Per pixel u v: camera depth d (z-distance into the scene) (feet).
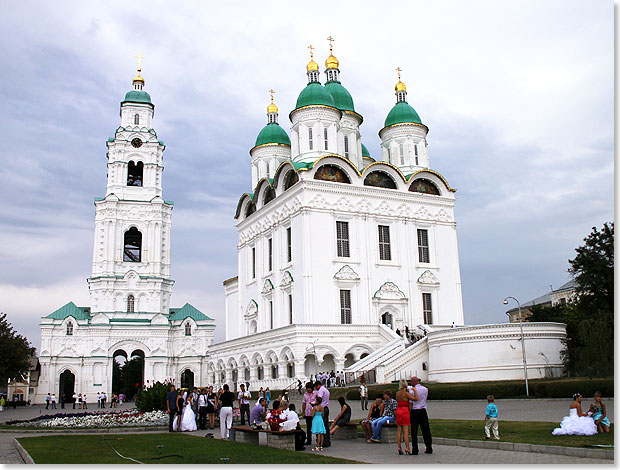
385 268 218.38
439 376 169.99
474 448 62.85
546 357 161.68
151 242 333.83
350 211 215.72
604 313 152.97
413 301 220.64
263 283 235.61
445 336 169.48
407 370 173.37
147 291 326.65
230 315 282.36
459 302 231.71
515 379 155.43
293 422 70.38
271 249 237.04
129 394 379.96
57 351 308.40
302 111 231.30
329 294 205.36
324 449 66.64
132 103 350.84
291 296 214.90
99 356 307.99
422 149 253.65
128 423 108.17
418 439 71.05
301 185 209.56
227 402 86.22
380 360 180.55
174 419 100.01
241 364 230.27
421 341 178.09
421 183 236.43
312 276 203.51
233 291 281.13
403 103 259.39
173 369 327.26
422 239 231.91
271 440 69.31
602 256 168.96
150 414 116.67
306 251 204.23
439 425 81.15
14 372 258.78
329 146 229.45
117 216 330.75
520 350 159.53
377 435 70.95
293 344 190.80
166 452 65.26
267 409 95.55
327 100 233.35
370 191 220.64
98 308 318.86
